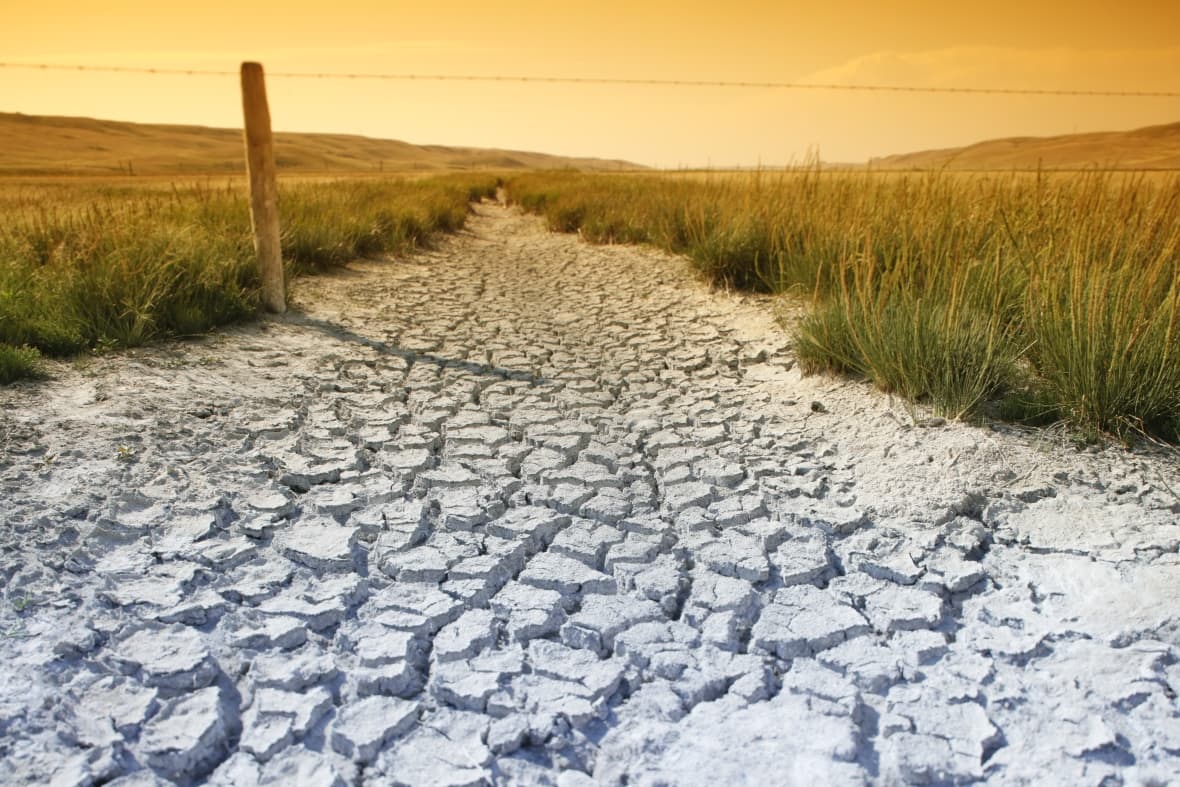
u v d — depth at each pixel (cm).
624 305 802
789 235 835
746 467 396
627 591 288
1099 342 411
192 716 214
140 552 293
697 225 1100
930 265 597
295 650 248
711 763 205
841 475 383
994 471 369
